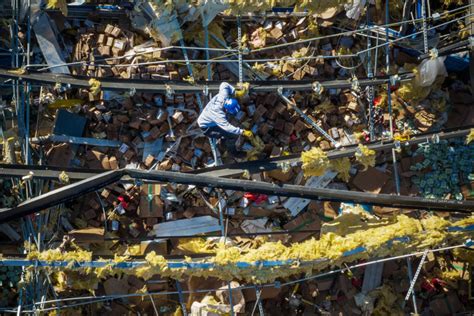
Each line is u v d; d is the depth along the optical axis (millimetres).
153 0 18828
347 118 20656
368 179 20594
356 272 20250
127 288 19531
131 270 17188
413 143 18047
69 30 20109
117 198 19828
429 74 19500
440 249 17531
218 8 18734
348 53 20609
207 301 19047
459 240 17938
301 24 20531
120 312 19562
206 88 18000
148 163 19844
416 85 20391
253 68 20172
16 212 16297
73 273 18625
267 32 20438
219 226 20016
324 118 20609
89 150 19891
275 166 17422
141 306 19656
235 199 20094
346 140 20469
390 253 17828
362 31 19344
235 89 17969
